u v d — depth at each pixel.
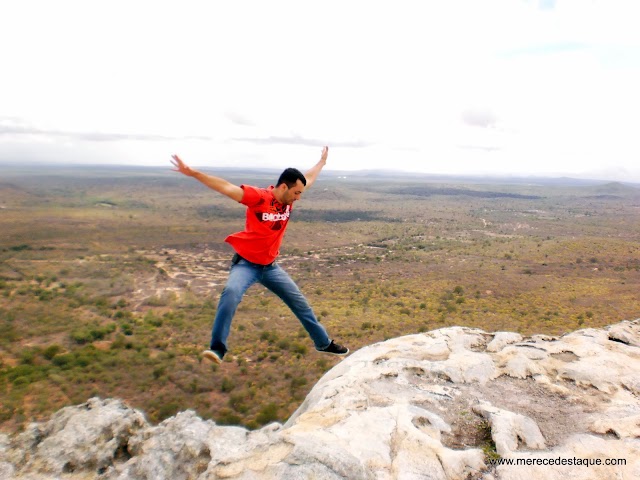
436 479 3.87
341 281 108.69
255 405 38.09
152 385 42.19
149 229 191.12
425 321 65.19
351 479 3.52
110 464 4.65
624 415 4.92
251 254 4.42
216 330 4.14
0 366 46.00
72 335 56.81
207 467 3.92
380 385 5.79
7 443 4.99
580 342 6.93
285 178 4.30
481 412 5.11
